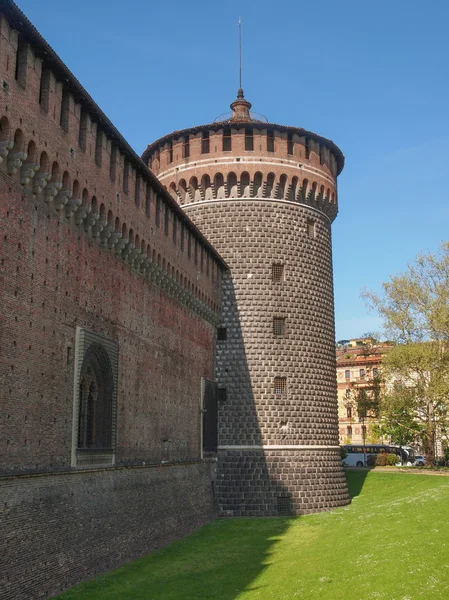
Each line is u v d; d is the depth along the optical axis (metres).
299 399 49.84
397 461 87.00
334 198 56.06
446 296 61.94
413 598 21.33
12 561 22.22
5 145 22.59
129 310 34.25
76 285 28.44
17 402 23.34
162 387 38.72
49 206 26.41
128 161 33.75
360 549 29.81
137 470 34.16
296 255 52.09
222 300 50.84
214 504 47.06
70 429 27.17
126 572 29.52
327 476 49.78
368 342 70.31
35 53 24.70
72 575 26.33
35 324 24.88
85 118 29.00
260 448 48.50
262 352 49.88
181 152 53.38
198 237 45.03
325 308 53.22
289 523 43.94
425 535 29.45
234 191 51.88
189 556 33.72
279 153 52.38
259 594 25.25
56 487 25.66
